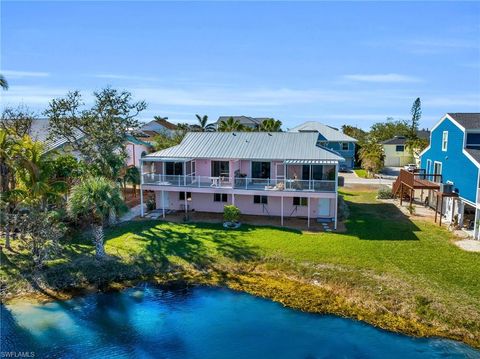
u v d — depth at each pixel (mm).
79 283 22547
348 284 21328
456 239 27250
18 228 24266
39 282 22328
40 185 25484
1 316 19266
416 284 20656
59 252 24609
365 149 63875
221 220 32531
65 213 28000
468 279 21000
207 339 17750
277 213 34094
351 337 17594
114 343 17406
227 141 36219
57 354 16609
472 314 18172
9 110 38312
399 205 38562
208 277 23297
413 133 77750
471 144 29641
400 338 17375
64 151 36031
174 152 35125
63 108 33594
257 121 96625
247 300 20859
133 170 35312
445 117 33656
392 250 25172
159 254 25531
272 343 17391
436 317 18359
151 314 19750
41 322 18891
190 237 28234
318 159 31172
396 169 68062
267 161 33344
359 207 37688
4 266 23672
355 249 25422
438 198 32219
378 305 19641
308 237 27891
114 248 26375
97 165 31812
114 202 24172
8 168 27422
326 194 30156
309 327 18438
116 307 20359
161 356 16594
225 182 33469
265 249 25828
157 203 36562
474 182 27406
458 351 16391
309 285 21938
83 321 19062
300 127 69875
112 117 34469
